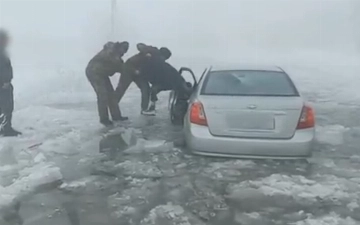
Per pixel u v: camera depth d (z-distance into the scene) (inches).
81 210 157.9
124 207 160.6
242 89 213.5
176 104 295.6
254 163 207.9
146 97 329.4
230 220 150.1
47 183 183.8
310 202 164.6
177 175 193.5
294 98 204.7
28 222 148.7
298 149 194.7
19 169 200.4
